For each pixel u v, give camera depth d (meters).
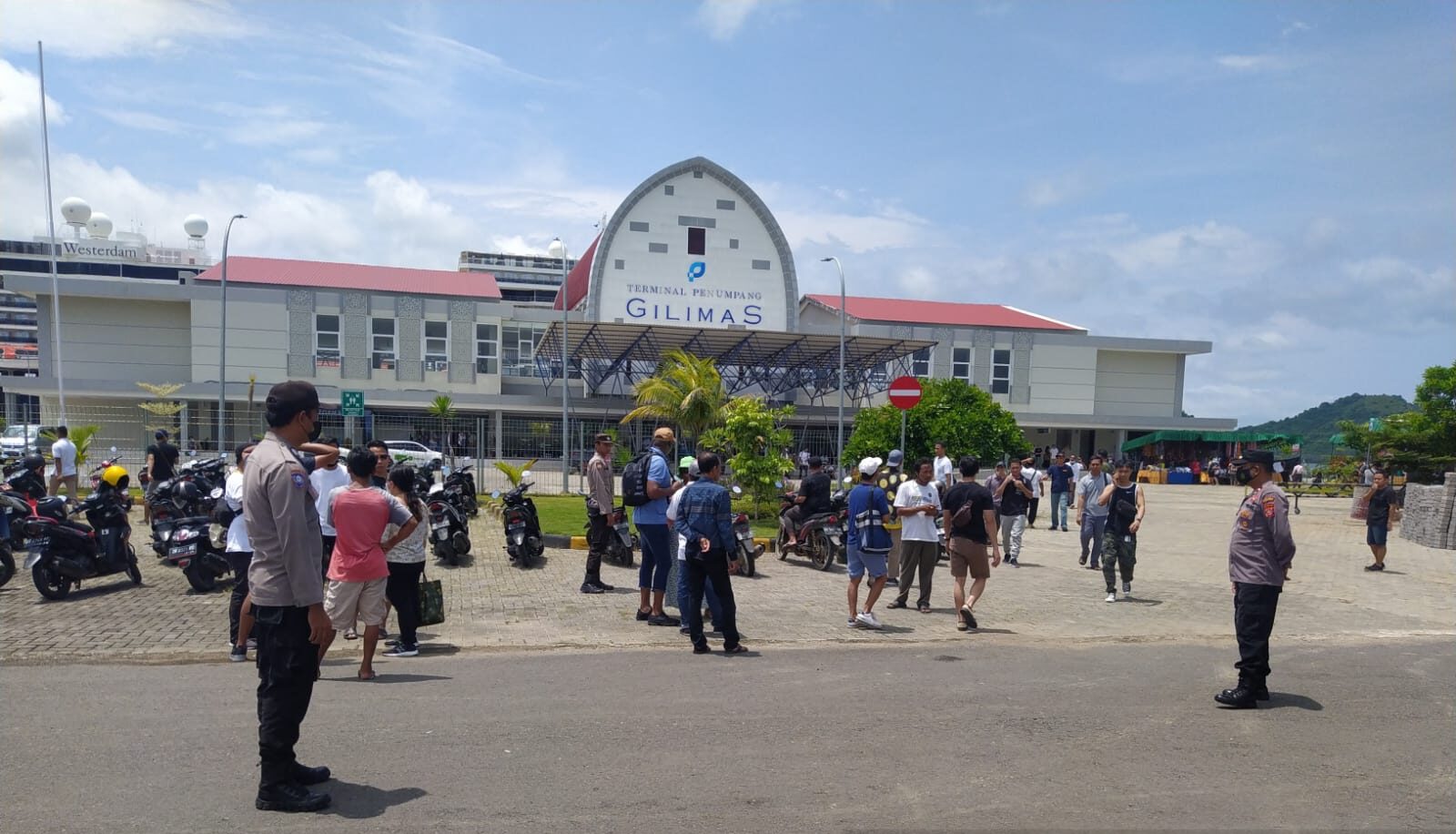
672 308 43.59
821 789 4.66
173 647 7.90
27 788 4.44
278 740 4.20
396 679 6.90
